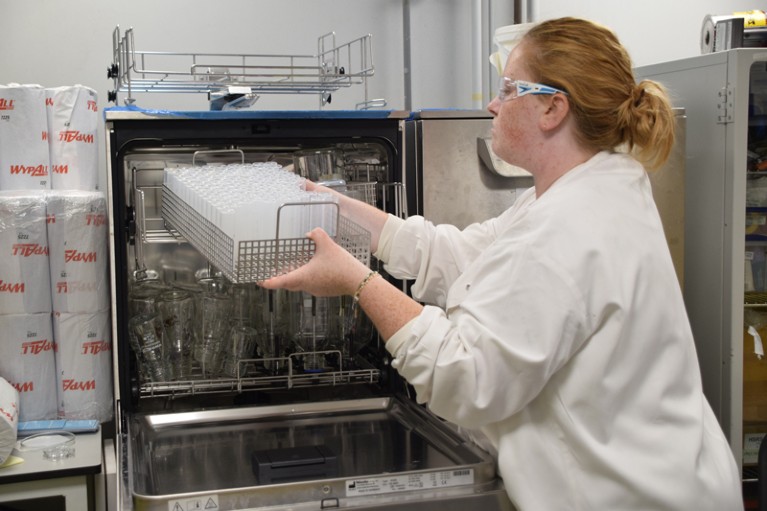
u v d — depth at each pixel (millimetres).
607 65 1312
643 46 2945
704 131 2318
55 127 1967
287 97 2566
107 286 1955
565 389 1268
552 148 1375
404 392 1994
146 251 2133
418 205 2051
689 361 1327
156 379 1918
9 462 1679
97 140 2076
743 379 2502
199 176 1621
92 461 1692
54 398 1921
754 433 2527
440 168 2021
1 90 1915
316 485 1402
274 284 1344
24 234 1847
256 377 1931
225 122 1796
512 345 1219
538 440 1310
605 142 1351
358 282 1345
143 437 1694
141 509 1319
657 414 1275
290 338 2027
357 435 1754
